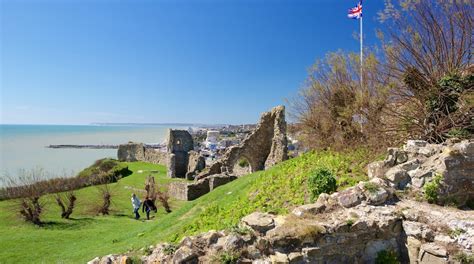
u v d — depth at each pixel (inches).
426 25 464.1
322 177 434.6
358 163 518.6
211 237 279.9
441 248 279.7
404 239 305.0
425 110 477.7
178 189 1176.2
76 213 1016.2
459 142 366.3
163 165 2271.2
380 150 517.3
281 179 583.5
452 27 454.9
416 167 355.3
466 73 463.8
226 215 533.3
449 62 462.6
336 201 331.6
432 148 358.0
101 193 1192.2
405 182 354.6
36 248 642.8
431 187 333.1
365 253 300.2
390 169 365.4
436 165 341.7
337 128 644.1
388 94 505.0
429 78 469.4
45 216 961.5
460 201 331.6
